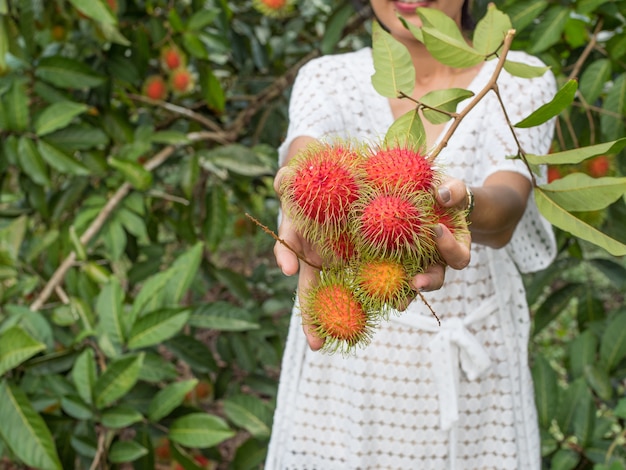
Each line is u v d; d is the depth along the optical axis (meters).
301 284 1.29
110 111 3.00
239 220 4.35
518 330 1.71
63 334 2.44
